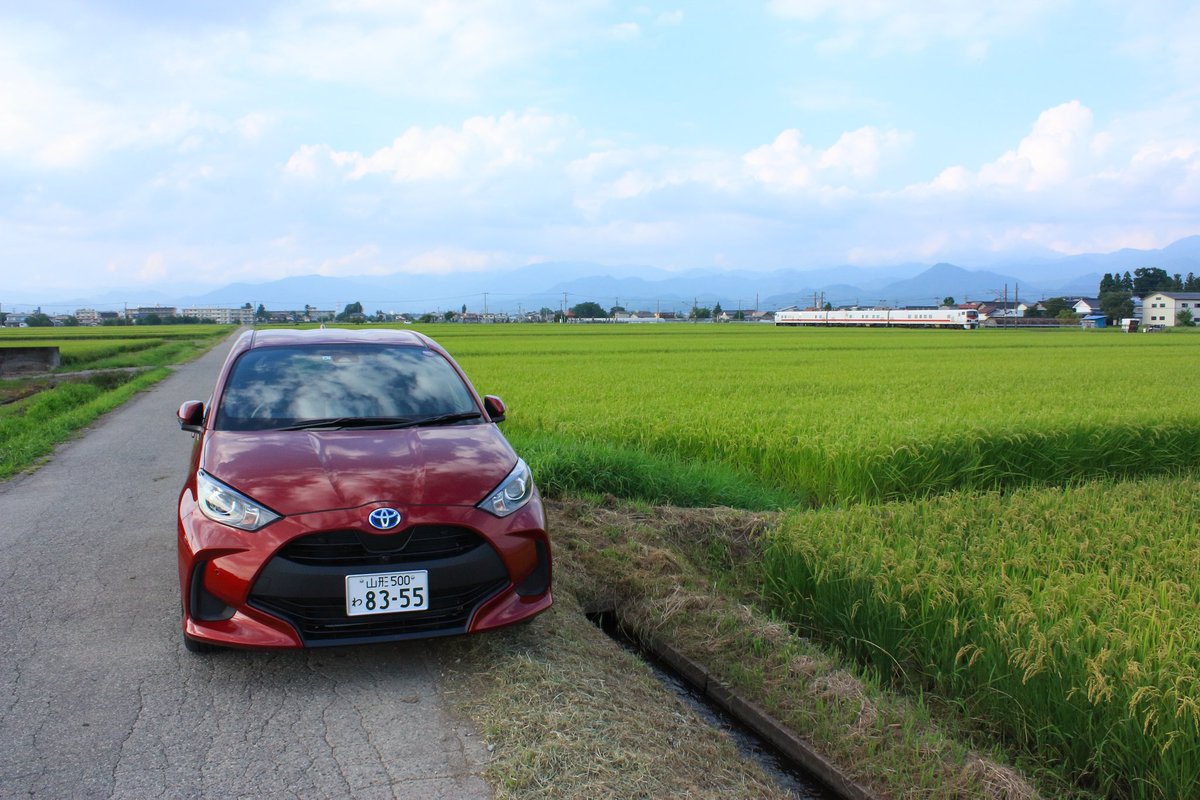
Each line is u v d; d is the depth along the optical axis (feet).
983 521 18.33
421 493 11.51
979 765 10.25
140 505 22.49
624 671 12.42
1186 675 10.52
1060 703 11.05
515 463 13.17
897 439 28.02
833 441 28.17
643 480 23.77
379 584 10.92
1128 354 108.88
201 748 9.74
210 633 11.01
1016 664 11.71
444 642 12.88
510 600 11.87
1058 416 34.22
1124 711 10.45
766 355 105.19
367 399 14.83
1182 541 16.40
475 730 10.28
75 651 12.48
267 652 12.57
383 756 9.64
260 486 11.41
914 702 12.64
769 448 28.55
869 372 69.72
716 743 10.69
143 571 16.44
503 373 67.21
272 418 14.01
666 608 15.03
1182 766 9.78
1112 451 31.53
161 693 11.16
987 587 13.58
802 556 16.21
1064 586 13.41
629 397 44.75
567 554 17.47
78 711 10.60
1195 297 400.26
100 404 46.47
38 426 37.73
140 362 94.79
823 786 10.69
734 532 19.97
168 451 31.89
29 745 9.71
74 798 8.63
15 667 11.89
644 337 192.54
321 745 9.86
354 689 11.37
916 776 10.17
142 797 8.70
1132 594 13.03
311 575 10.75
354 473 11.81
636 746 9.95
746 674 12.66
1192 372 69.56
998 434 29.66
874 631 14.03
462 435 13.80
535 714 10.46
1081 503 20.06
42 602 14.60
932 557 15.12
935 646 13.20
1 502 22.85
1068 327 362.74
